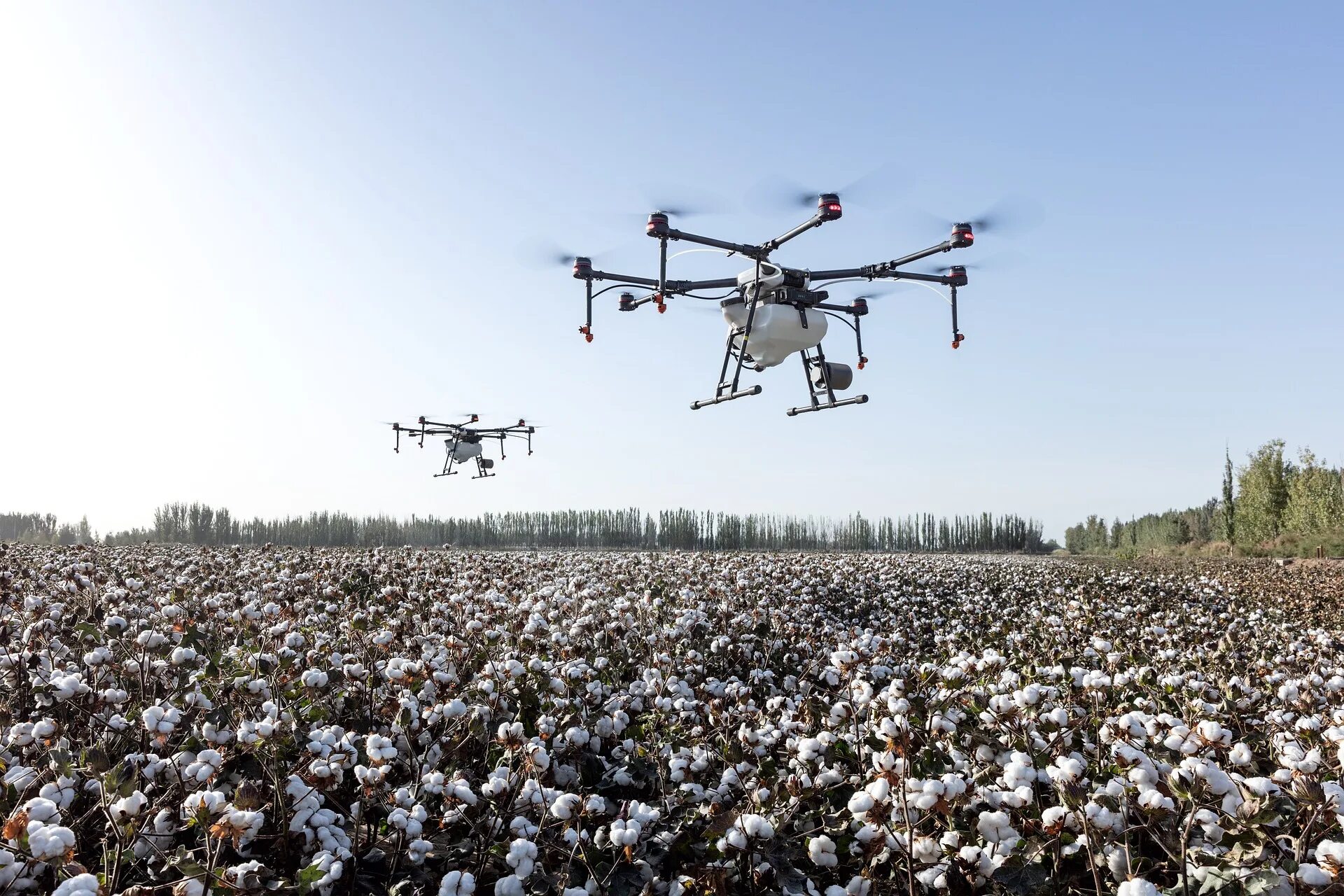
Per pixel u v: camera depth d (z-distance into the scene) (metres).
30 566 8.32
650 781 3.79
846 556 19.16
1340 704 4.40
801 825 3.20
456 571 9.09
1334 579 15.61
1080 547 67.38
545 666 4.52
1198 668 5.91
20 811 2.28
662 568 10.58
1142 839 2.98
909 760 3.39
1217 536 46.03
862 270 8.95
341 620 6.06
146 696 4.04
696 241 7.88
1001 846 2.76
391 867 2.85
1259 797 2.61
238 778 3.14
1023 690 3.49
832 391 9.37
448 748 3.65
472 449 22.14
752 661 6.52
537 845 3.05
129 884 2.64
